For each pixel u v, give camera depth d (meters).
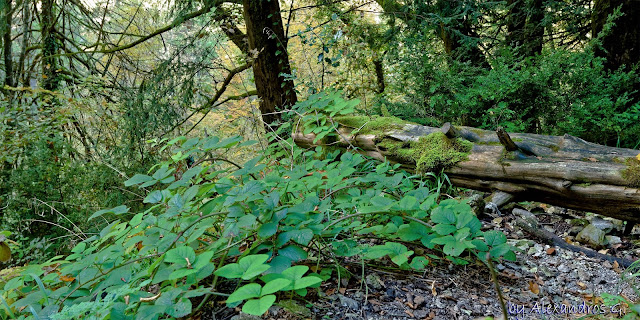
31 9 7.31
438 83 4.62
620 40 5.18
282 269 1.61
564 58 4.29
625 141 4.01
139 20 8.23
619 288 2.18
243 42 6.91
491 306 1.91
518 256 2.51
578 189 2.46
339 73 6.17
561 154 2.70
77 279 1.68
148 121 6.53
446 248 1.70
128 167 6.37
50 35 7.44
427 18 5.67
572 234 2.89
